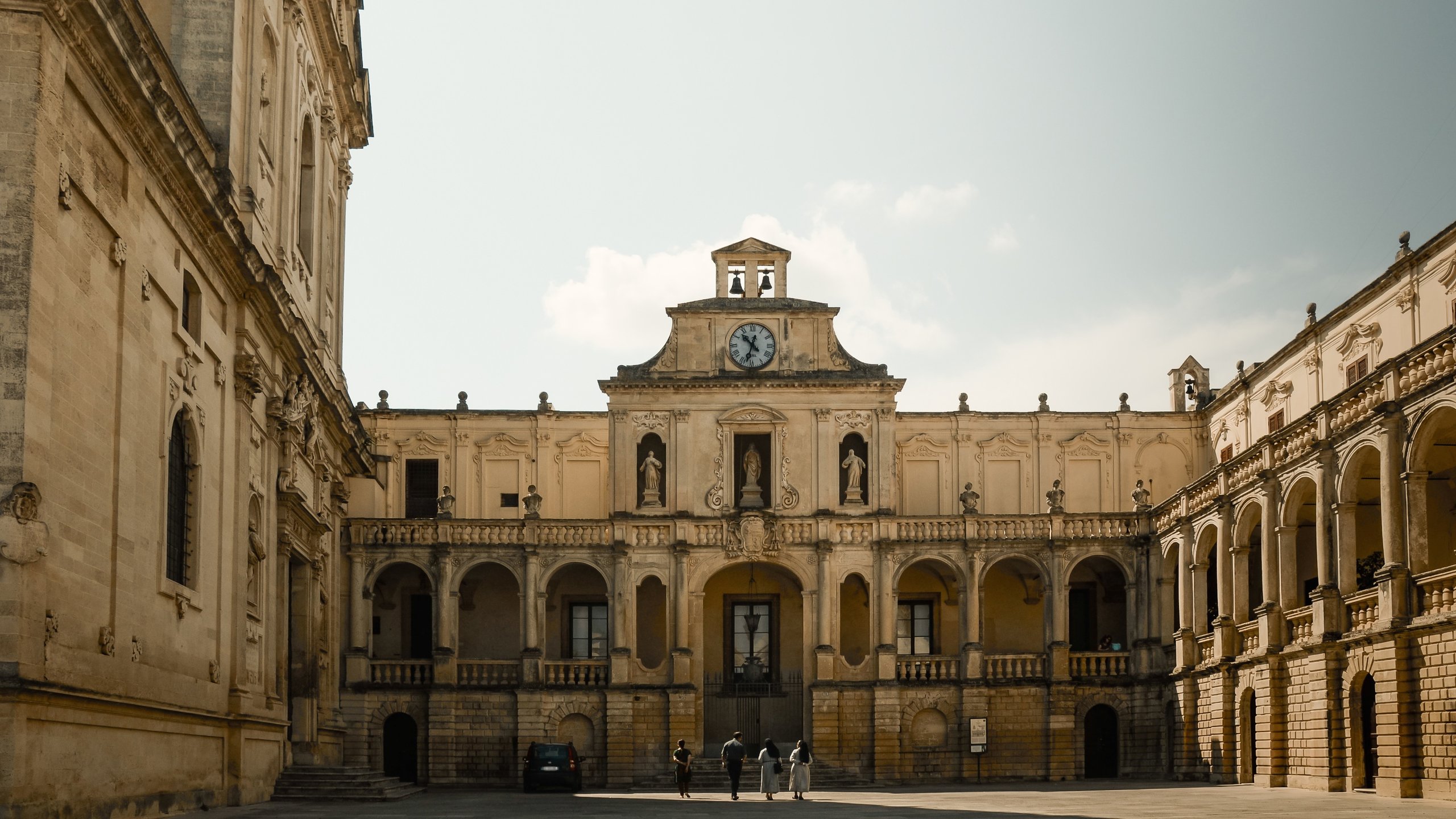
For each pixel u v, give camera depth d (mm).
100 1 26500
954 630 71625
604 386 69375
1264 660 51656
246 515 40250
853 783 65062
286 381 46375
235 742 38906
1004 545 67875
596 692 67312
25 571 24438
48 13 25266
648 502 68750
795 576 69375
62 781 26219
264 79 44344
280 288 42188
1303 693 48688
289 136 46969
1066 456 73812
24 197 24906
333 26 53062
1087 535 67375
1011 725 66750
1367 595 44094
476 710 67250
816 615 67875
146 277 31625
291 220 47250
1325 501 47000
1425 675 40812
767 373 69812
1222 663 55719
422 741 67312
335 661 57250
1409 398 41750
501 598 72500
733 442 69812
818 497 68875
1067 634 66875
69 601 26938
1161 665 65250
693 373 70062
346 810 38375
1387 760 42469
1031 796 50000
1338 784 45812
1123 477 73688
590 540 68625
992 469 73812
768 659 71438
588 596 72250
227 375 39031
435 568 68188
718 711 70250
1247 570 55562
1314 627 47094
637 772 66562
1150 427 74125
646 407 69688
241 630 39562
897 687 66812
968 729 66562
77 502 27406
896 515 68625
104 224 28875
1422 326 50375
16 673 24062
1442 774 39906
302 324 46938
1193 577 61031
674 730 66562
